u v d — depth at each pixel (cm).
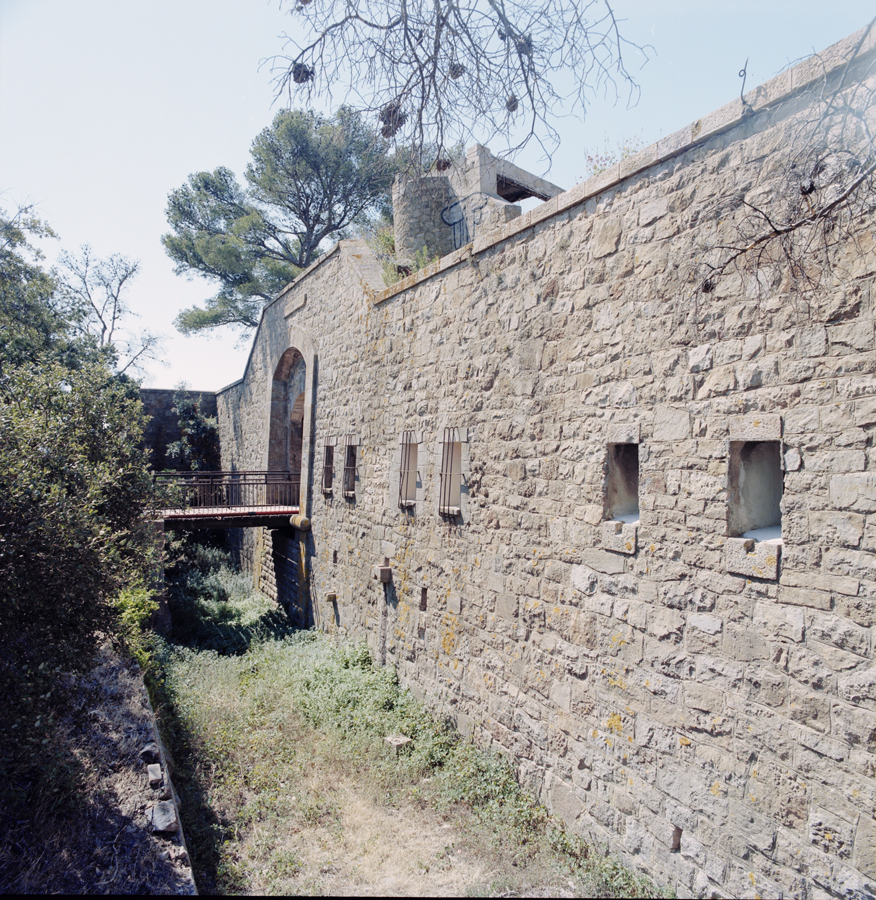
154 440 2231
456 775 571
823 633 326
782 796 342
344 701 743
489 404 621
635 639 442
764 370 362
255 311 2133
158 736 512
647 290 441
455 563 676
